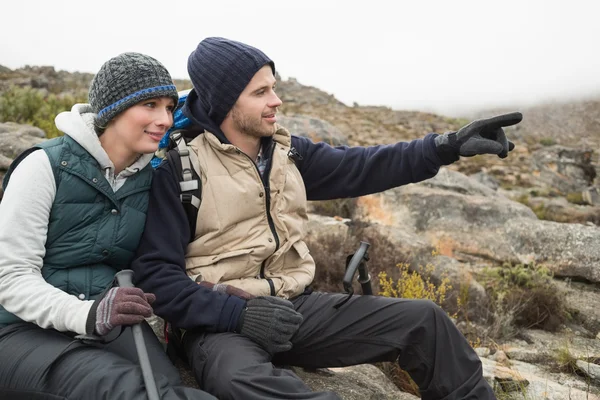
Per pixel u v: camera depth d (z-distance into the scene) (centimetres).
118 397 179
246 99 245
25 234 202
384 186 277
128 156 227
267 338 215
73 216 214
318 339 243
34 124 988
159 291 223
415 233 678
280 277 249
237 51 245
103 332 189
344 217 755
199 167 240
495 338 451
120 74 216
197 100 261
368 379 311
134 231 228
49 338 202
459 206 710
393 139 3167
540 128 13912
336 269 507
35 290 196
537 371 382
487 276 588
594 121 14238
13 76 3672
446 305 493
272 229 247
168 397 184
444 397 225
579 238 622
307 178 280
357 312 240
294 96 5500
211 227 239
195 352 221
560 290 552
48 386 188
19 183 204
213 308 220
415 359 230
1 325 213
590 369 369
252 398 191
